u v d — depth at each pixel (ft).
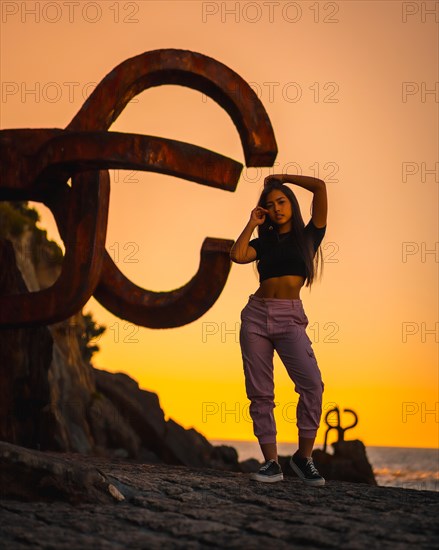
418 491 15.67
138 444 77.46
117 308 29.50
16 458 13.51
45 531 11.05
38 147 25.67
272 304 17.66
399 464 383.45
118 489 14.33
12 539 10.57
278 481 17.30
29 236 71.10
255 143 25.52
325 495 14.92
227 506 13.29
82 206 25.14
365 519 12.07
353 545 10.18
